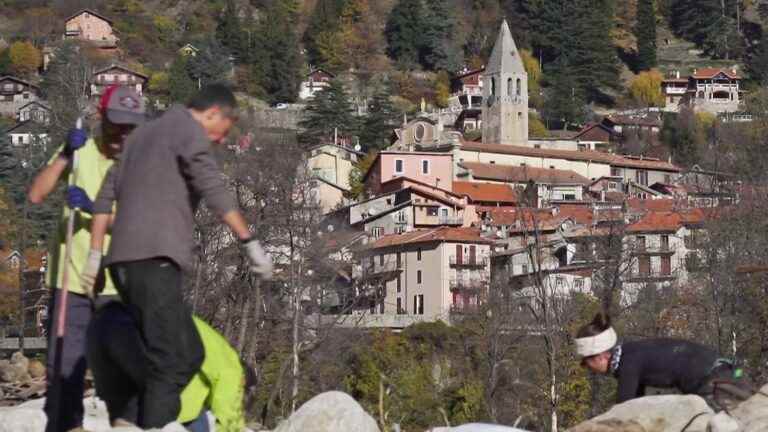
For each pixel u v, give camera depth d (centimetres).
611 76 18612
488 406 3856
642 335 4019
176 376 744
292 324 3625
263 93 17738
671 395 869
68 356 823
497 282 5216
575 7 18675
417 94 18612
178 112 746
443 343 4697
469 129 16475
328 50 19275
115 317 766
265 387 3319
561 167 11994
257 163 3775
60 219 841
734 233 4288
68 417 823
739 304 3734
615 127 16038
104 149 826
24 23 17688
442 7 19575
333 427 869
